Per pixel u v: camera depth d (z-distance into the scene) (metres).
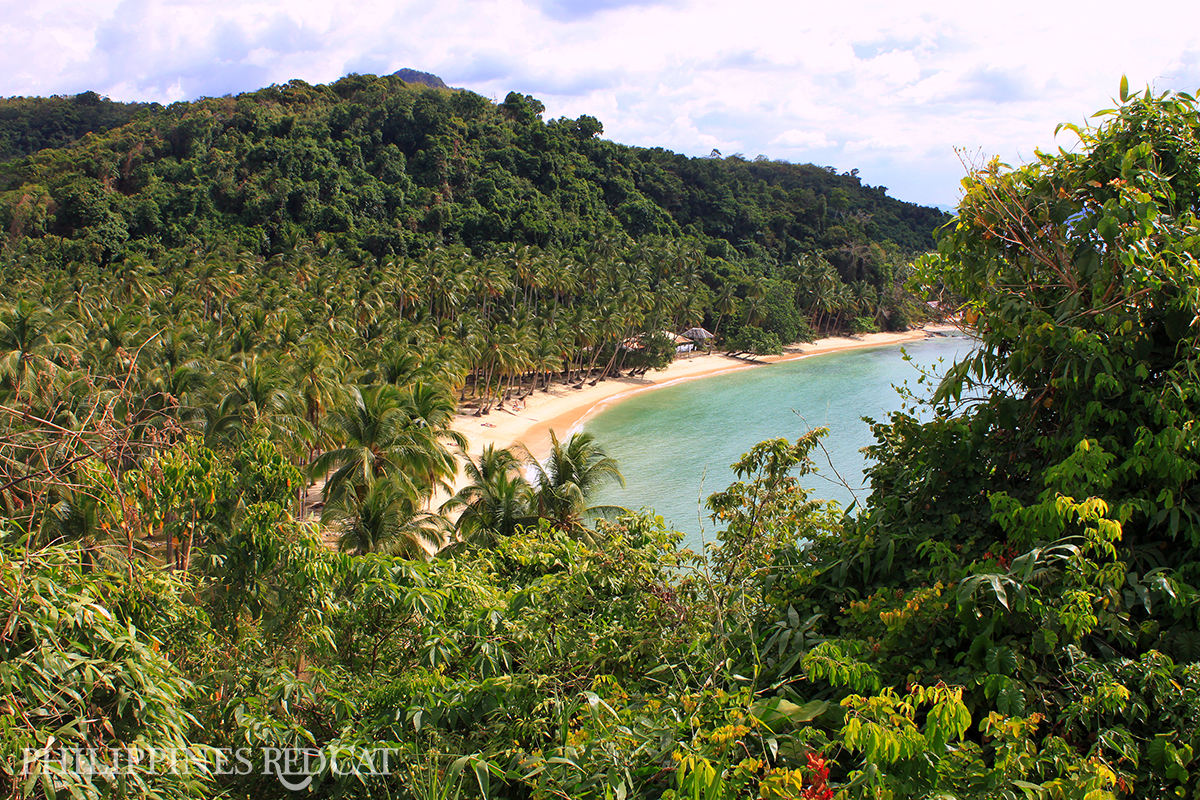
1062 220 6.45
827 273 120.81
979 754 4.66
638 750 5.47
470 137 129.12
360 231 100.50
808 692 6.25
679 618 7.43
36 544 6.63
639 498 45.97
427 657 8.64
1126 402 6.09
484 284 80.88
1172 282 5.70
